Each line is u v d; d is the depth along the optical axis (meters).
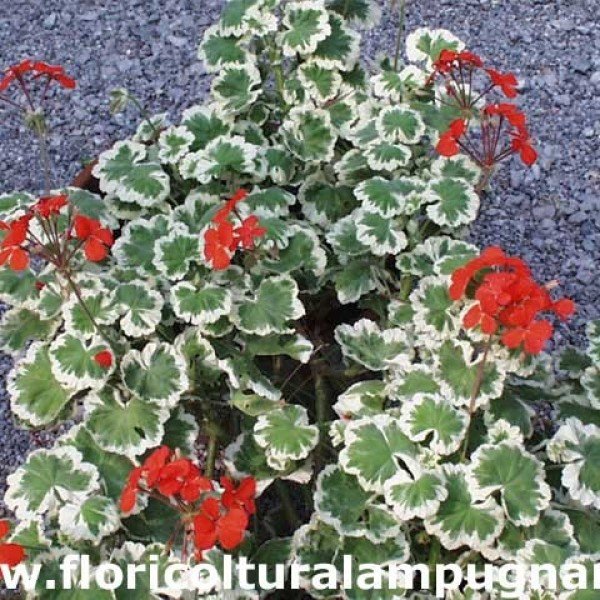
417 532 1.17
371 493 1.12
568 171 1.79
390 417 1.12
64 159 1.82
